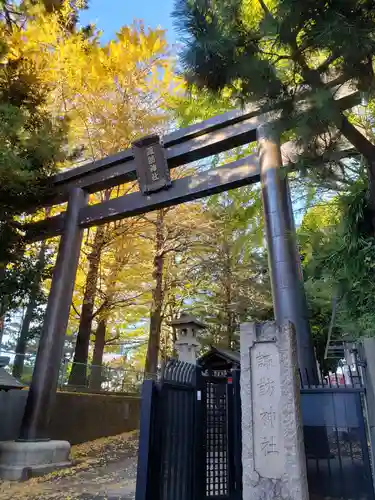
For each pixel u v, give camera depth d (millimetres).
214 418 5520
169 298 18172
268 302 15508
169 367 4984
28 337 13141
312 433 4691
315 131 3275
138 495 4055
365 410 4715
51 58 11547
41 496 5934
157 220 14758
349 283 4512
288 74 3369
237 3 3346
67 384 12094
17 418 9203
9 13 11180
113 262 15109
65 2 12719
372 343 4430
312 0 2840
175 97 12328
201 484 4988
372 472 4336
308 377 5422
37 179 9648
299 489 3697
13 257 9961
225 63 3328
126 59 12594
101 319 14852
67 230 9711
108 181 9953
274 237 6613
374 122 4957
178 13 3291
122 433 12828
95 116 13016
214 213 14594
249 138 8352
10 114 8078
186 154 8875
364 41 2770
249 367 4320
